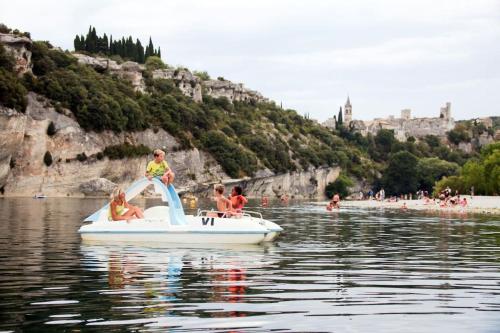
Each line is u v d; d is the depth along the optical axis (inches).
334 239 949.8
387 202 4370.1
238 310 389.7
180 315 372.8
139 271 559.2
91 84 5098.4
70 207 2171.5
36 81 4542.3
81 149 4633.4
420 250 783.7
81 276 524.1
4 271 549.6
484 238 991.6
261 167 7155.5
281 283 499.2
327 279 524.4
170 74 7706.7
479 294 456.4
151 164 875.4
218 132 6791.3
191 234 821.2
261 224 895.1
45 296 429.4
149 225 828.0
